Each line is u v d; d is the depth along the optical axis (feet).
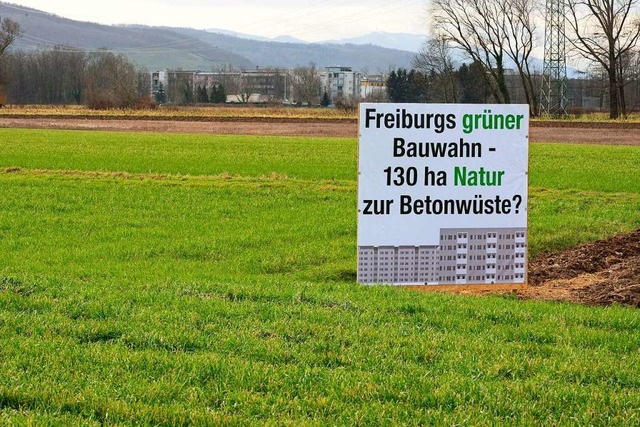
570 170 110.11
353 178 98.84
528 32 294.46
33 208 72.33
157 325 29.45
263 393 22.80
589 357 26.99
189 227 63.26
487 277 41.19
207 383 23.45
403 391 22.95
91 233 60.59
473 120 40.34
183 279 42.63
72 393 22.13
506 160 40.75
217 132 191.31
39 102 492.54
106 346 26.94
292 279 44.34
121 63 450.30
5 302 32.58
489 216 40.88
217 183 89.56
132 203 75.46
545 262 51.83
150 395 22.18
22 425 19.76
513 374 24.93
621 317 33.37
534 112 294.05
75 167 108.78
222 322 30.50
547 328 30.83
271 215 69.26
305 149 143.54
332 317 31.53
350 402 22.24
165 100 550.77
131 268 47.37
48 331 28.45
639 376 24.88
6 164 110.73
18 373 23.66
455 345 27.94
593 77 307.17
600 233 61.31
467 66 346.13
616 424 21.06
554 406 22.17
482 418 21.17
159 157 125.80
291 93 623.77
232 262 50.29
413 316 32.48
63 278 41.16
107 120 228.84
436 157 40.29
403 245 40.50
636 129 199.11
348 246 55.26
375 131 39.93
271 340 27.81
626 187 91.45
